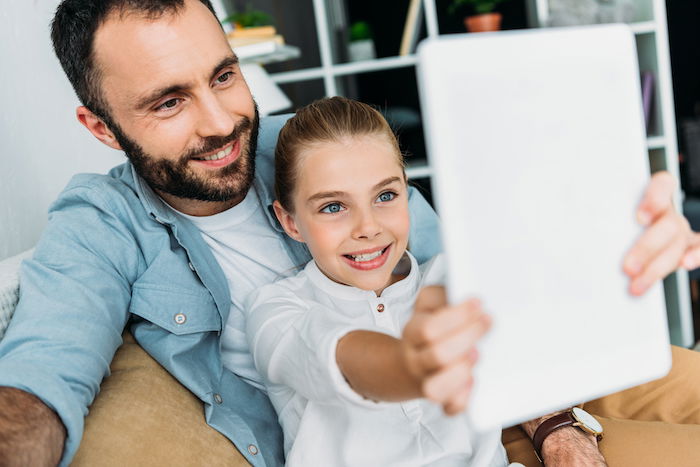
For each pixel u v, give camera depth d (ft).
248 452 3.20
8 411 2.35
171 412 3.08
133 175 3.66
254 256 3.80
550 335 1.69
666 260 1.78
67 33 3.37
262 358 3.13
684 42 12.32
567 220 1.70
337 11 10.34
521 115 1.65
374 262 3.22
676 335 8.09
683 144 9.80
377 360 1.93
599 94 1.75
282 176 3.40
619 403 3.81
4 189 4.44
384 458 3.01
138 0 3.17
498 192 1.62
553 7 8.22
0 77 4.59
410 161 10.43
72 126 5.52
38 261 3.20
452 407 1.55
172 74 3.20
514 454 3.43
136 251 3.43
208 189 3.47
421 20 9.68
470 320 1.51
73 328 2.90
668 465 3.08
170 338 3.38
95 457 2.69
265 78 7.64
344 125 3.18
